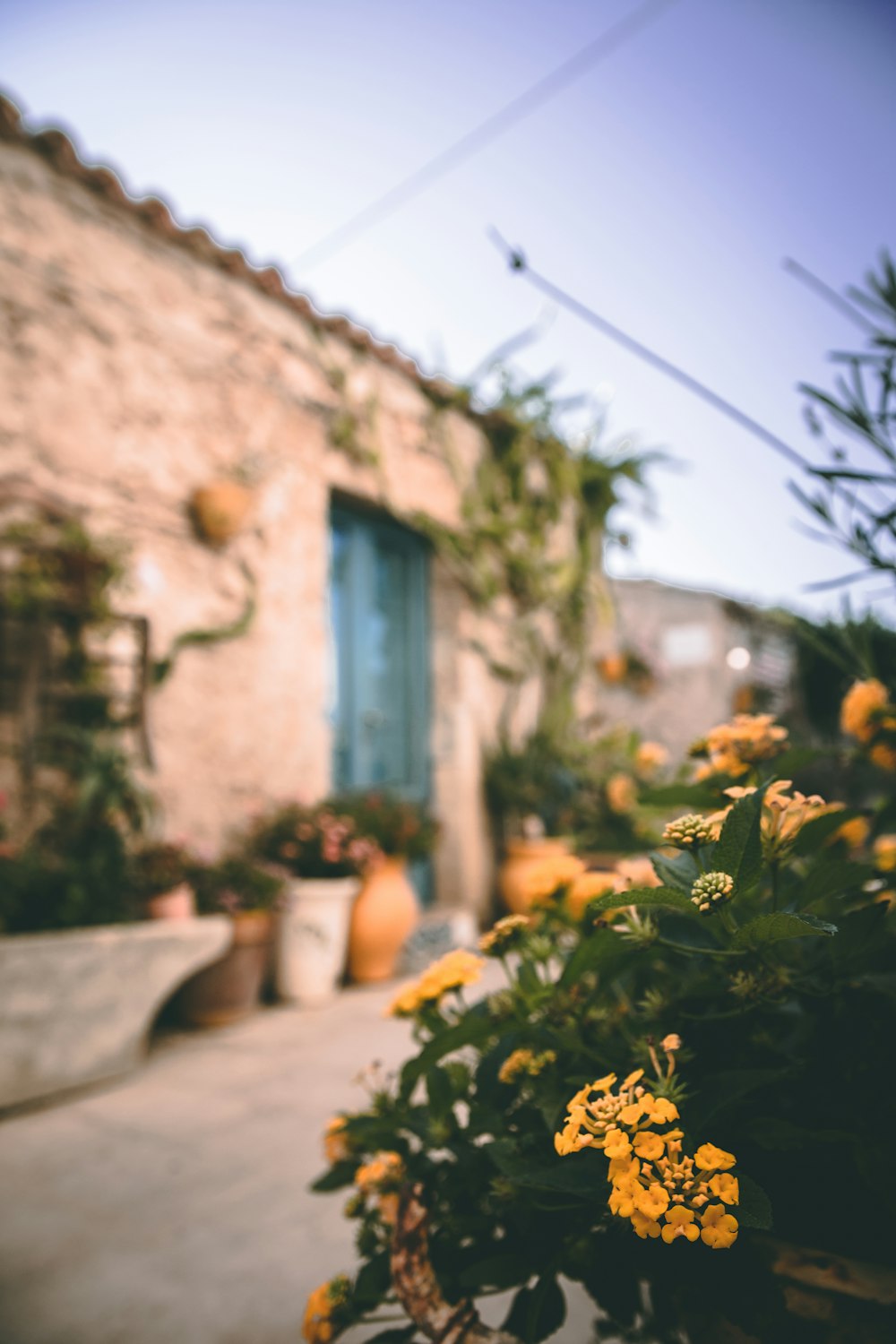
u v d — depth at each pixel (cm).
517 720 677
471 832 608
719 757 98
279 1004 415
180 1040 356
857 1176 71
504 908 620
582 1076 78
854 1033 77
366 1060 329
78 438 392
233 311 472
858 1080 74
